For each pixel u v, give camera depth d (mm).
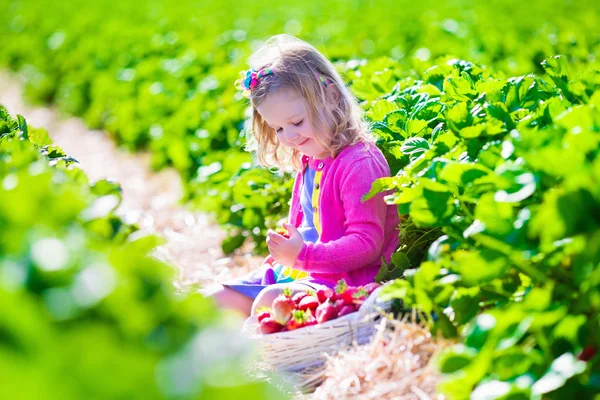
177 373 1475
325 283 3396
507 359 2039
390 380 2502
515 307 2094
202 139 6391
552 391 2020
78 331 1479
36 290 1545
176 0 18344
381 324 2699
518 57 7453
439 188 2596
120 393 1457
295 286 3283
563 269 2279
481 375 1992
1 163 2605
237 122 6406
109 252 1751
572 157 2193
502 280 2479
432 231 3430
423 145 3371
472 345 2076
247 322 3197
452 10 12266
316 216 3584
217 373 1488
